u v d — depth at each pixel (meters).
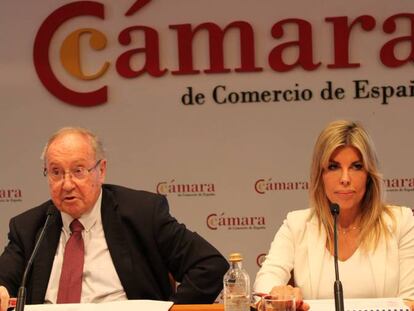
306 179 7.97
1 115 8.16
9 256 5.42
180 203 8.09
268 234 8.03
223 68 7.97
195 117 8.04
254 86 7.97
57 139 5.25
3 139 8.16
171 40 8.01
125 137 8.10
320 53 7.89
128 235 5.39
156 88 8.05
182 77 8.03
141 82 8.05
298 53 7.91
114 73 8.06
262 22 7.92
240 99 7.99
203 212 8.08
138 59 8.05
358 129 5.20
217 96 8.00
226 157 8.03
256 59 7.95
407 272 5.18
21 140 8.16
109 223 5.39
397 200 7.90
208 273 5.30
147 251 5.41
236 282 4.46
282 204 8.00
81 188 5.18
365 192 5.29
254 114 7.98
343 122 5.25
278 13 7.90
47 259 5.31
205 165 8.05
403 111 7.86
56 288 5.25
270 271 5.24
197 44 8.00
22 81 8.13
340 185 5.14
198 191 8.06
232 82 7.98
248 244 8.05
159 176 8.09
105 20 8.05
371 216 5.25
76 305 4.67
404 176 7.89
